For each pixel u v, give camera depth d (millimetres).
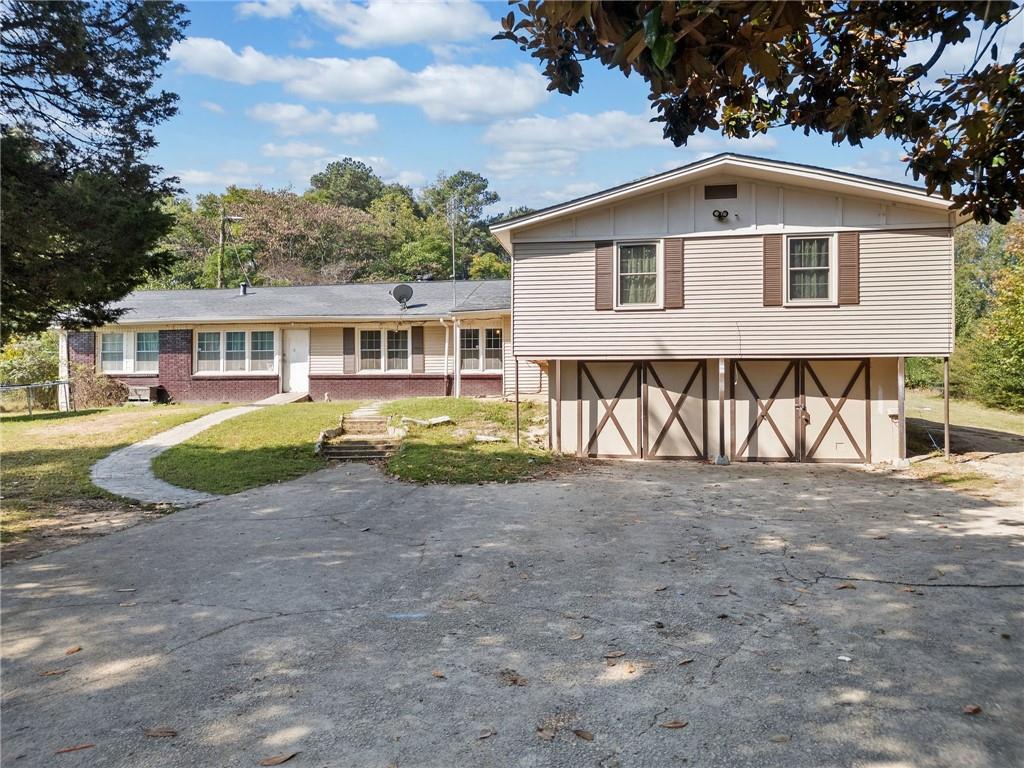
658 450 15297
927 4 3344
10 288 8484
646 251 14742
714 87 3518
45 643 4777
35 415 19906
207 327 23359
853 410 14703
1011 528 8148
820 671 4168
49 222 7941
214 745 3395
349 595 5828
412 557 7066
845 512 9219
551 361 15695
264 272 47312
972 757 3201
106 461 13406
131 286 10094
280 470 12703
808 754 3244
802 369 14867
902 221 13766
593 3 2256
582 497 10414
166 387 23344
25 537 8094
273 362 22984
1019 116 3707
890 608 5309
